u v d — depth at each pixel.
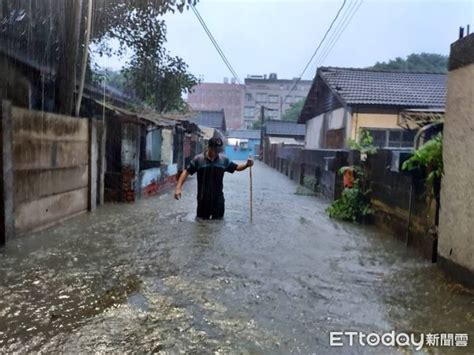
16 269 4.07
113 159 9.12
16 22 7.31
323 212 8.58
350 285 3.94
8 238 4.96
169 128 12.84
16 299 3.31
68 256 4.59
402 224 5.91
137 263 4.39
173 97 14.47
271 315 3.16
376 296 3.66
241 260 4.65
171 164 13.84
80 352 2.53
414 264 4.72
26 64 7.53
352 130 15.18
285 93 70.38
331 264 4.66
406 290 3.83
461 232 4.01
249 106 71.19
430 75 19.20
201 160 7.19
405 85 17.48
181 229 6.23
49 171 6.03
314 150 13.00
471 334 2.94
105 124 8.77
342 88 16.50
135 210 7.96
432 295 3.71
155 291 3.57
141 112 11.73
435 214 4.81
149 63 13.21
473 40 3.86
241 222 6.98
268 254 4.98
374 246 5.62
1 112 4.71
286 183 16.08
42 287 3.60
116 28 10.85
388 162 6.52
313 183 12.77
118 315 3.06
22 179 5.27
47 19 7.55
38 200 5.73
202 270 4.21
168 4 10.04
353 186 7.93
